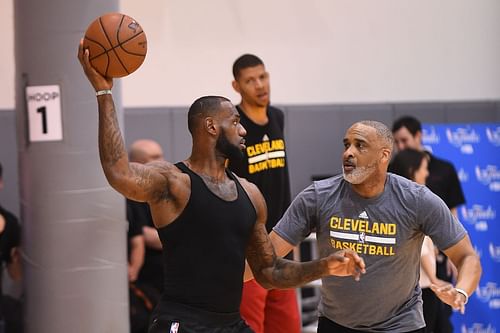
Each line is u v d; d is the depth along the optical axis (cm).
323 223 970
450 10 2064
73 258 1220
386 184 955
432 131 1881
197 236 866
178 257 870
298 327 1312
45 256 1220
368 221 947
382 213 943
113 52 871
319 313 1009
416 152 1382
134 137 1789
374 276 947
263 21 1920
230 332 888
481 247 1873
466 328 1842
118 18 888
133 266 1445
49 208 1220
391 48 2017
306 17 1952
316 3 1959
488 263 1872
